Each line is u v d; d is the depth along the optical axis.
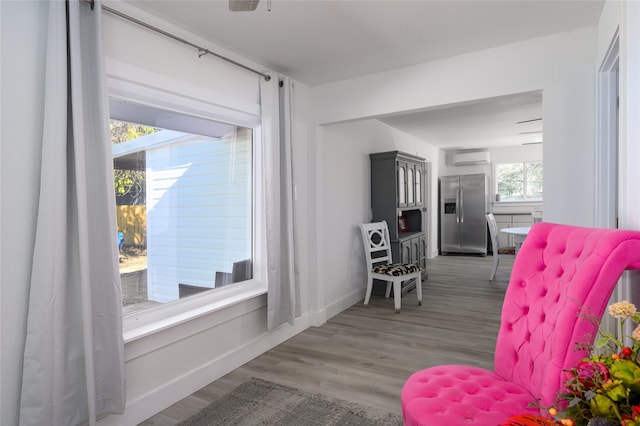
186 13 2.18
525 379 1.40
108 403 1.84
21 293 1.59
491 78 2.74
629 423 0.64
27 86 1.61
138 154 2.22
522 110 4.75
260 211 3.07
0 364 1.53
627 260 1.12
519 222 7.88
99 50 1.78
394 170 4.86
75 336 1.71
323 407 2.18
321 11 2.19
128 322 2.10
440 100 2.95
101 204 1.82
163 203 2.38
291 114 3.22
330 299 3.99
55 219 1.59
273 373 2.64
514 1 2.11
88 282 1.68
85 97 1.78
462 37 2.56
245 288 2.94
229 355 2.69
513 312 1.56
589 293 1.14
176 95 2.34
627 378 0.71
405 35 2.51
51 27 1.60
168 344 2.27
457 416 1.21
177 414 2.15
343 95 3.42
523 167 8.10
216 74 2.62
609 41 1.98
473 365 2.72
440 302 4.41
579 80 2.45
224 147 2.82
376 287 4.84
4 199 1.55
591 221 2.43
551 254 1.49
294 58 2.89
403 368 2.69
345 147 4.36
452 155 8.51
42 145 1.62
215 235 2.76
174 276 2.45
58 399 1.60
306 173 3.61
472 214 7.85
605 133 2.34
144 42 2.14
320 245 3.69
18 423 1.58
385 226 4.73
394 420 2.04
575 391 0.80
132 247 2.20
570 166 2.47
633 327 1.41
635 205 1.40
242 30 2.41
